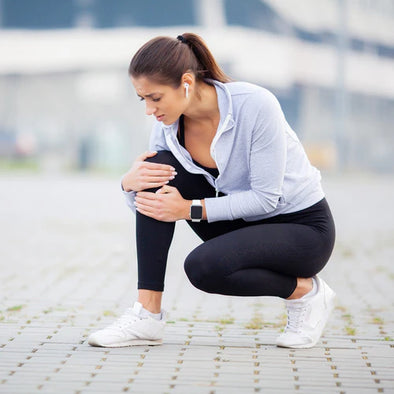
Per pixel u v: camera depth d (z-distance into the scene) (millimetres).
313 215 4523
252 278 4418
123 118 41219
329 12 42656
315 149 36656
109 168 35562
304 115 43719
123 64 41344
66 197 19297
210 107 4320
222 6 40438
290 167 4473
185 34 4328
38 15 41969
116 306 6422
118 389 3816
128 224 13391
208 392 3785
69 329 5316
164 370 4180
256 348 4773
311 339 4766
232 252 4359
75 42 41750
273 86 42062
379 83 46625
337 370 4273
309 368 4301
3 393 3732
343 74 34250
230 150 4344
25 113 42219
